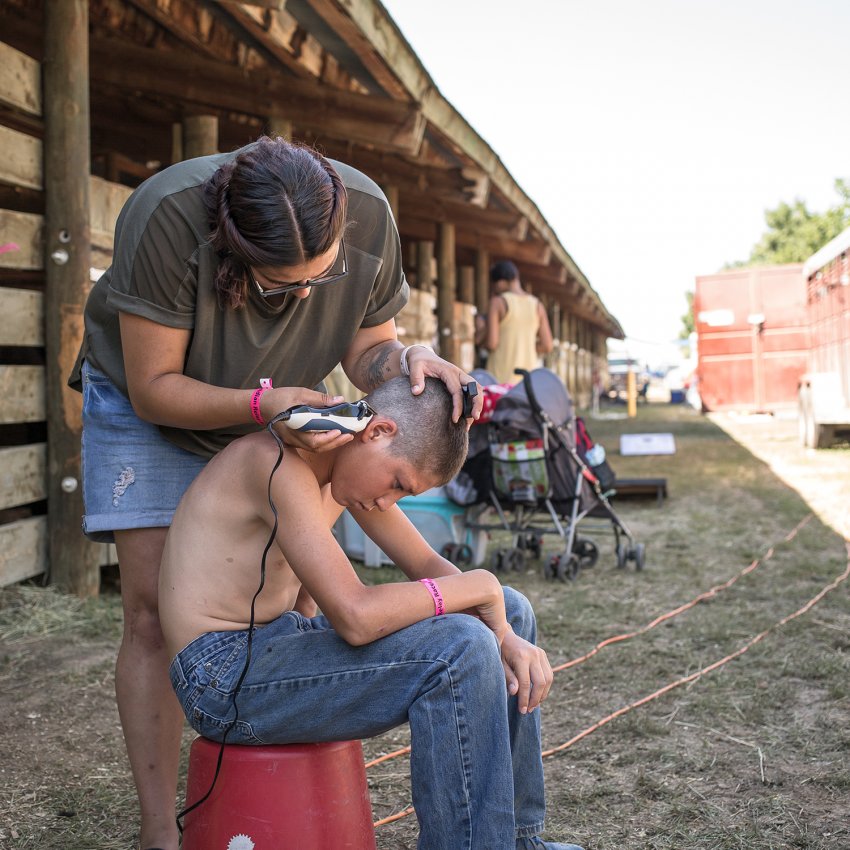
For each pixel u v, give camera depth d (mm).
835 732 3201
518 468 5410
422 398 2023
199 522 2092
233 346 2260
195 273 2133
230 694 1968
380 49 5176
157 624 2391
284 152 1963
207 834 1979
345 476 2027
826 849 2449
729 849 2455
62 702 3447
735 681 3717
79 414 4723
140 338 2207
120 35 6168
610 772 2941
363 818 2043
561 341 21281
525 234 10469
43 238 4641
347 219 2287
